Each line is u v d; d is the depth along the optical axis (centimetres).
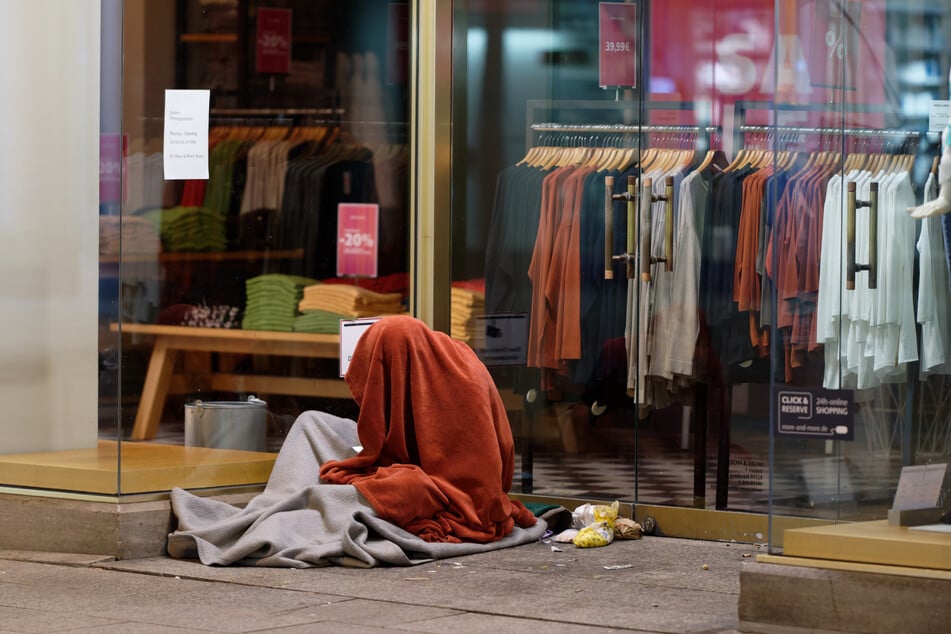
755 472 1385
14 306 1341
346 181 1540
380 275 1536
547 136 1493
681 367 1420
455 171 1516
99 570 1180
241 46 1509
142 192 1330
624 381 1448
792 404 970
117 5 1313
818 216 979
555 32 1488
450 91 1514
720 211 1409
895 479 945
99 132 1341
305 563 1184
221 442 1338
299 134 1534
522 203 1498
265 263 1452
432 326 1514
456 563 1209
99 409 1267
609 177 1459
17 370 1335
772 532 959
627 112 1459
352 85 1567
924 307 954
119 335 1268
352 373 1317
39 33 1346
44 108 1355
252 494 1345
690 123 1436
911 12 970
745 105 1412
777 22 986
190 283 1363
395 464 1288
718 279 1409
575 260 1477
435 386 1300
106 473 1248
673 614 1000
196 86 1434
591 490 1462
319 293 1476
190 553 1227
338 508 1236
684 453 1418
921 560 914
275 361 1412
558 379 1480
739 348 1398
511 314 1501
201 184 1402
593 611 1008
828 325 971
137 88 1347
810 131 985
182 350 1329
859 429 952
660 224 1437
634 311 1445
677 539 1388
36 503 1259
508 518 1310
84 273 1331
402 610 1012
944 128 964
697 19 1432
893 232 966
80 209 1342
